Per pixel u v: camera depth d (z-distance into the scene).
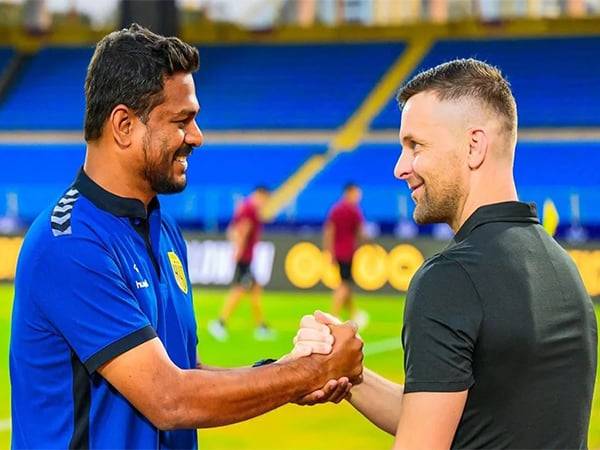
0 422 7.67
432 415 2.31
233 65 27.38
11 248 17.78
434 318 2.33
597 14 26.17
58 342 2.57
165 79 2.64
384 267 16.47
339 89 26.02
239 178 23.44
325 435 7.08
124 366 2.51
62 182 23.98
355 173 23.20
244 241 12.66
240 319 14.05
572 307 2.48
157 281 2.73
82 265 2.53
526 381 2.37
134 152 2.65
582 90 24.59
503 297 2.35
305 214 21.81
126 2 18.34
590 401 2.57
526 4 26.38
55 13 28.67
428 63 26.36
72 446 2.56
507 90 2.54
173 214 21.23
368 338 12.17
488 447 2.38
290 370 2.74
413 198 2.59
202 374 2.61
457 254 2.40
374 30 27.59
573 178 21.92
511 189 2.53
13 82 27.66
